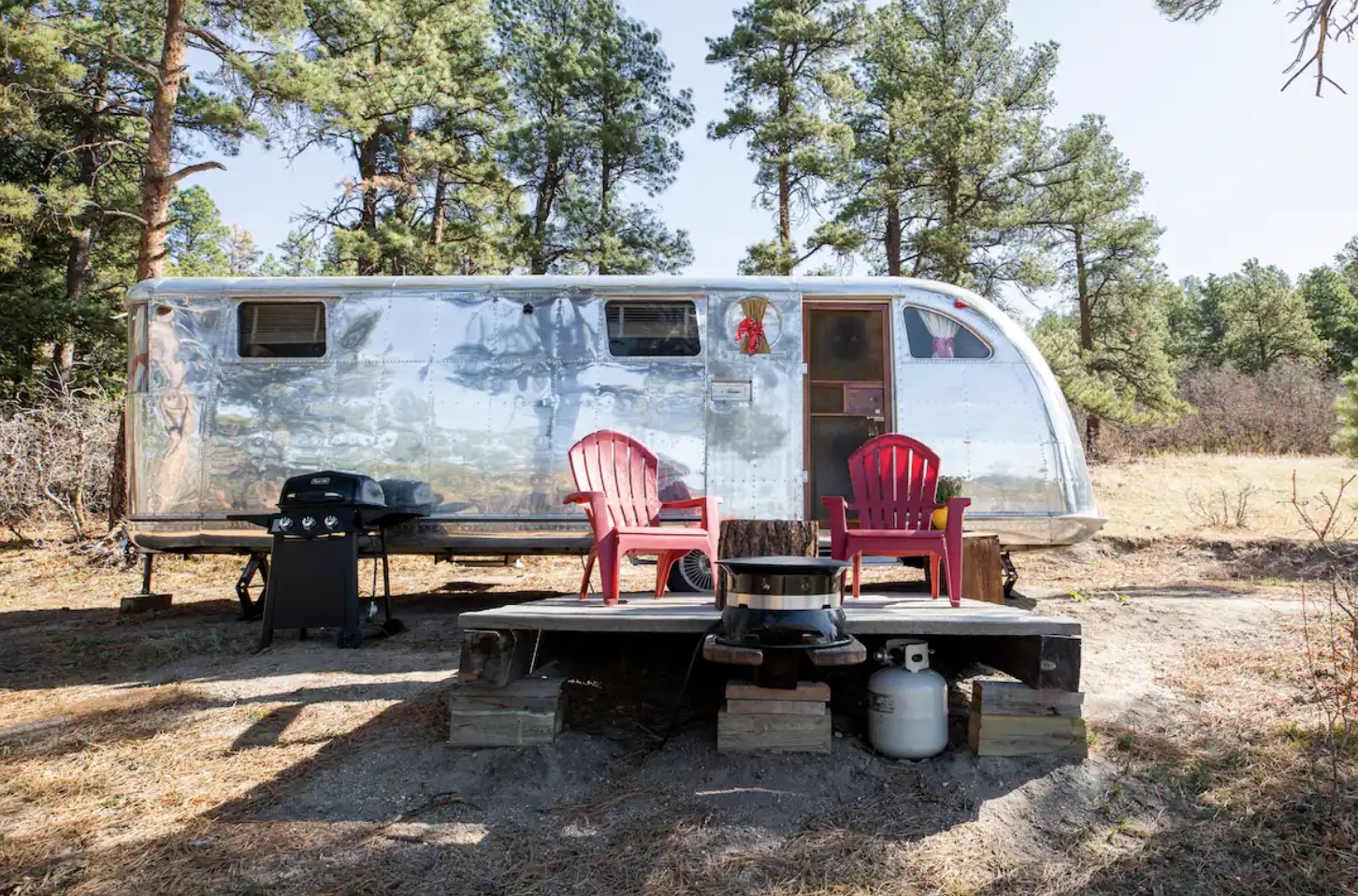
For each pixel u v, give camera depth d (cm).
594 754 343
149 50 1595
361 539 582
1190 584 751
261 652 524
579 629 341
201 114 1209
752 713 333
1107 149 1967
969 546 556
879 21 1931
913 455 464
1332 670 430
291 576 531
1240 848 276
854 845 276
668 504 450
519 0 2081
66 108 1586
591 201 1856
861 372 670
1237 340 4003
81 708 422
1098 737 353
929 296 635
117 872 267
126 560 937
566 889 257
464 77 1856
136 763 349
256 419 636
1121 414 1719
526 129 1880
